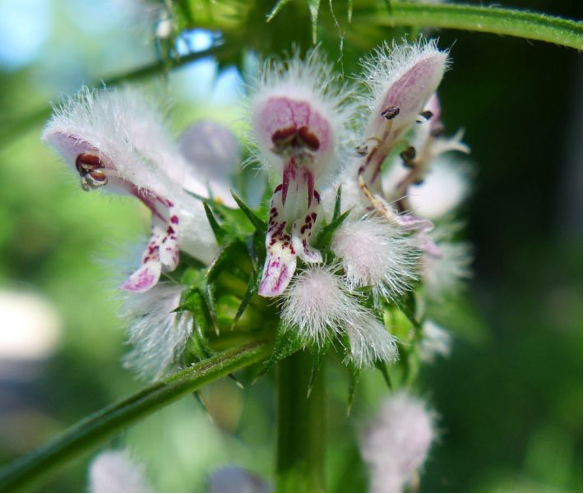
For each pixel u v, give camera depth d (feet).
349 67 0.22
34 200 0.71
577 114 0.70
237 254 0.19
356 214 0.19
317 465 0.21
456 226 0.24
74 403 0.54
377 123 0.19
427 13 0.20
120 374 0.53
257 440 0.38
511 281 0.62
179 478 0.36
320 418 0.21
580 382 0.44
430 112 0.20
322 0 0.20
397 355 0.19
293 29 0.21
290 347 0.18
